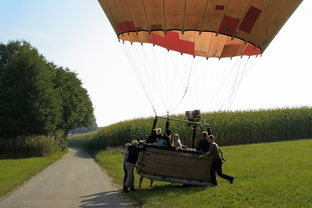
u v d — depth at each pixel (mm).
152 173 14203
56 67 67938
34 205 11992
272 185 13539
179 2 12734
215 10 12648
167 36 16641
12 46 59938
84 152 60812
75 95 70812
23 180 18578
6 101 48281
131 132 45031
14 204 12195
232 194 12438
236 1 12445
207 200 11758
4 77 49062
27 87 48906
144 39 16328
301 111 42031
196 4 12641
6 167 25844
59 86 66500
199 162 14617
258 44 13500
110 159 32250
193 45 16891
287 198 11555
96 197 13359
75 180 18625
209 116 42875
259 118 41156
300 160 20078
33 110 48062
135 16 13625
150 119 46938
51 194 14156
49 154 45688
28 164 29219
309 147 26391
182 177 14430
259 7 12656
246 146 32062
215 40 16297
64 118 65625
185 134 40531
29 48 51625
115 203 12125
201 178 14625
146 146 14211
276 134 41250
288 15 13422
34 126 48656
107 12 14891
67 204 12094
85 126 85062
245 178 15828
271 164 19578
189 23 12977
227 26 12914
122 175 20469
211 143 14625
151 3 13070
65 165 28906
